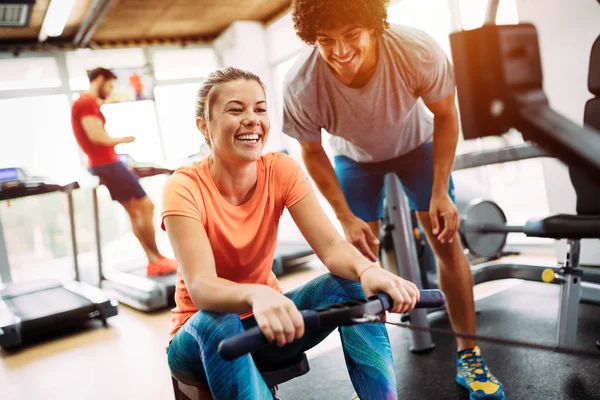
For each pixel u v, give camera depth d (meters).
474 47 0.31
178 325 1.12
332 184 1.77
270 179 1.18
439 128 1.63
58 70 5.47
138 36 5.68
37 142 5.40
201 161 1.17
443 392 1.67
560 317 1.76
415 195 1.83
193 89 6.11
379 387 0.93
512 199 2.55
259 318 0.73
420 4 2.21
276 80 5.83
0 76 5.25
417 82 1.52
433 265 2.67
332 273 1.08
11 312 3.51
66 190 4.16
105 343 3.16
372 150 1.76
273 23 5.65
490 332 2.13
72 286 4.21
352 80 1.53
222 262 1.14
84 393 2.35
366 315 0.77
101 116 4.03
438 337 2.20
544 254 3.08
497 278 2.33
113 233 6.14
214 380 0.85
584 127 0.28
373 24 1.29
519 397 1.56
